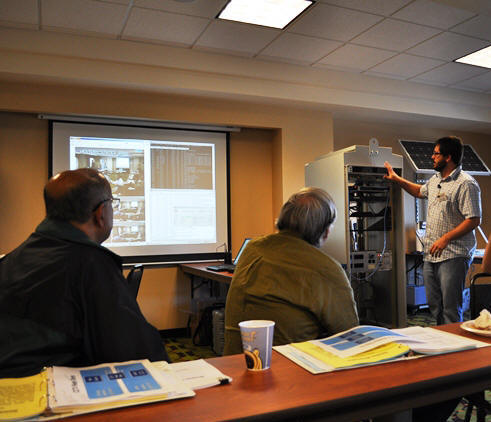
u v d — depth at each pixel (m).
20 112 4.05
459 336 1.27
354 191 3.29
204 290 4.71
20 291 1.02
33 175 4.11
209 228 4.73
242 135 4.94
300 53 4.22
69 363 1.02
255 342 0.97
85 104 4.08
